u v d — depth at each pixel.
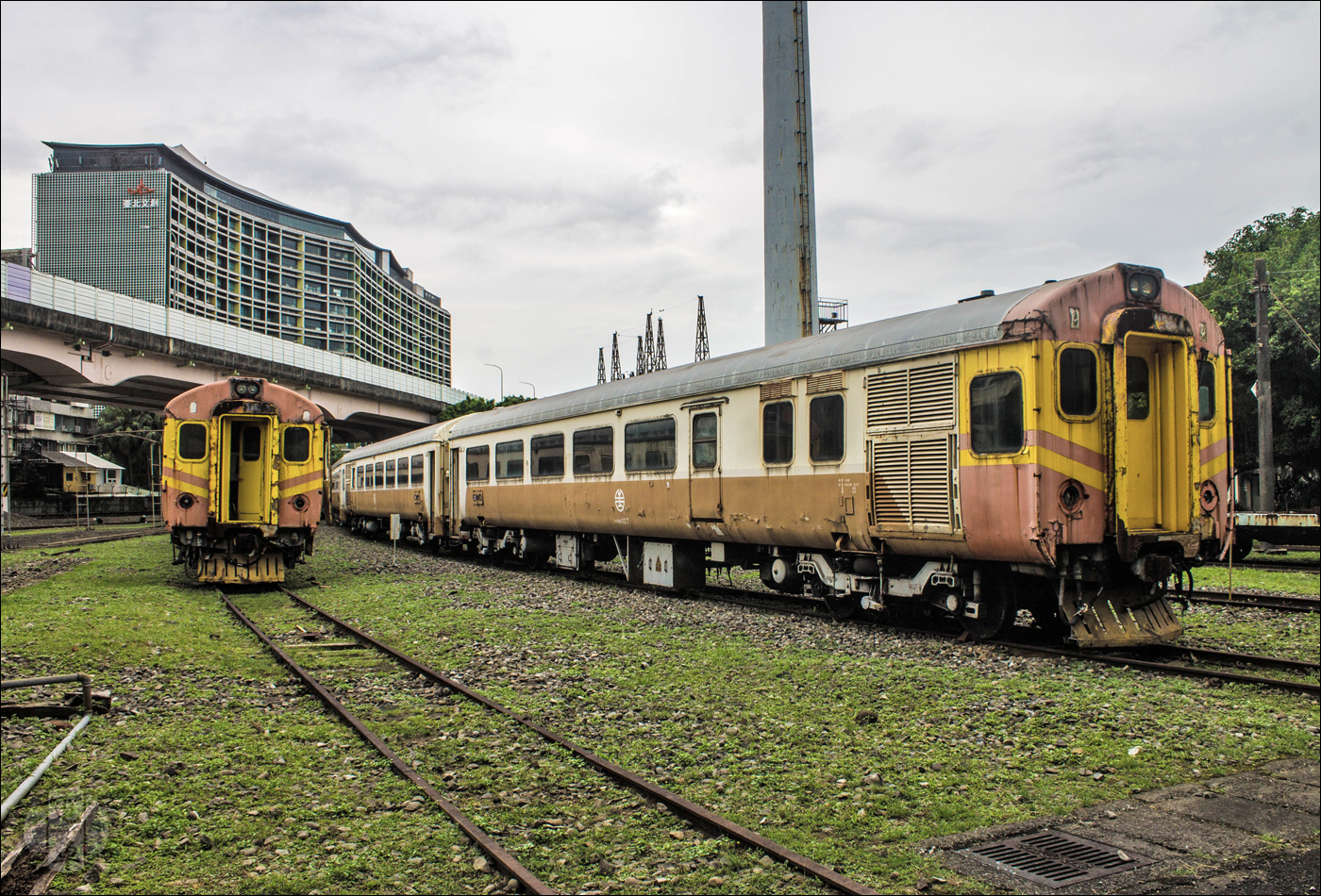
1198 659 8.66
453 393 58.94
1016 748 6.02
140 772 5.71
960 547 9.18
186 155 110.75
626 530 15.14
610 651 9.50
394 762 5.75
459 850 4.48
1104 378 8.66
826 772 5.61
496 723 6.77
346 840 4.64
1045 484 8.30
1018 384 8.46
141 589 15.28
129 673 8.67
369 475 31.59
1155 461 9.27
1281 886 4.02
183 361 36.25
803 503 11.16
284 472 16.00
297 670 8.58
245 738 6.47
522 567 20.19
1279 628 10.17
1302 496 28.91
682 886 4.08
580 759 5.86
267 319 110.38
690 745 6.20
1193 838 4.56
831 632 10.34
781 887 4.05
